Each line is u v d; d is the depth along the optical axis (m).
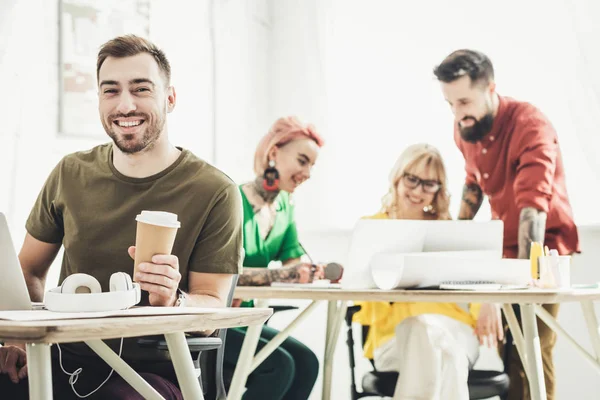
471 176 3.44
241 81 4.38
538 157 3.19
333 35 4.27
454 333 2.87
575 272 3.31
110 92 1.70
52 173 1.87
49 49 3.43
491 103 3.35
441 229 2.44
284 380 2.51
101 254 1.74
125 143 1.70
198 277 1.72
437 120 3.90
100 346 1.31
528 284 2.37
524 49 3.61
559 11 3.52
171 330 1.16
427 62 3.94
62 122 3.46
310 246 4.08
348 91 4.20
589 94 3.43
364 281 2.37
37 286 1.89
